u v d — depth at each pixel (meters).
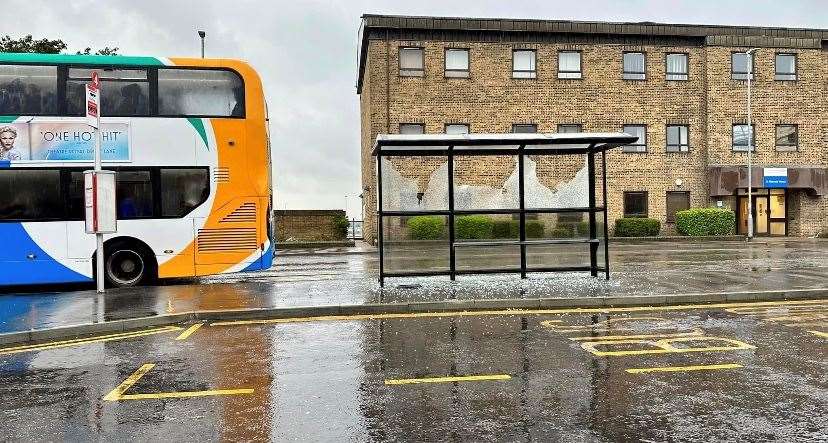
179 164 13.35
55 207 12.90
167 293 11.63
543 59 29.94
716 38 31.06
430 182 12.96
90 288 13.41
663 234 31.00
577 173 13.31
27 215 12.79
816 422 4.56
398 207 12.77
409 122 28.88
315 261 20.33
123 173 13.19
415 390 5.50
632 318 8.98
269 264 13.77
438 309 9.88
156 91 13.35
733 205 32.97
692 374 5.89
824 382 5.59
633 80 30.66
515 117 29.66
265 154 13.78
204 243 13.46
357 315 9.52
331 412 4.93
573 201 13.31
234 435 4.44
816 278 12.60
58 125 12.90
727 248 23.50
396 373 6.08
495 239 13.12
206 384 5.80
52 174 12.91
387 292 11.14
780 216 32.59
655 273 13.83
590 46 30.30
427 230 13.15
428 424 4.62
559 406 5.00
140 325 8.88
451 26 28.89
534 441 4.25
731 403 5.02
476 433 4.42
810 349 6.89
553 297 10.24
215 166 13.51
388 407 5.03
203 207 13.45
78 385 5.83
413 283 12.46
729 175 30.88
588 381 5.70
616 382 5.66
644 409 4.90
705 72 31.20
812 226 31.80
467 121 29.25
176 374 6.19
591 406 4.99
